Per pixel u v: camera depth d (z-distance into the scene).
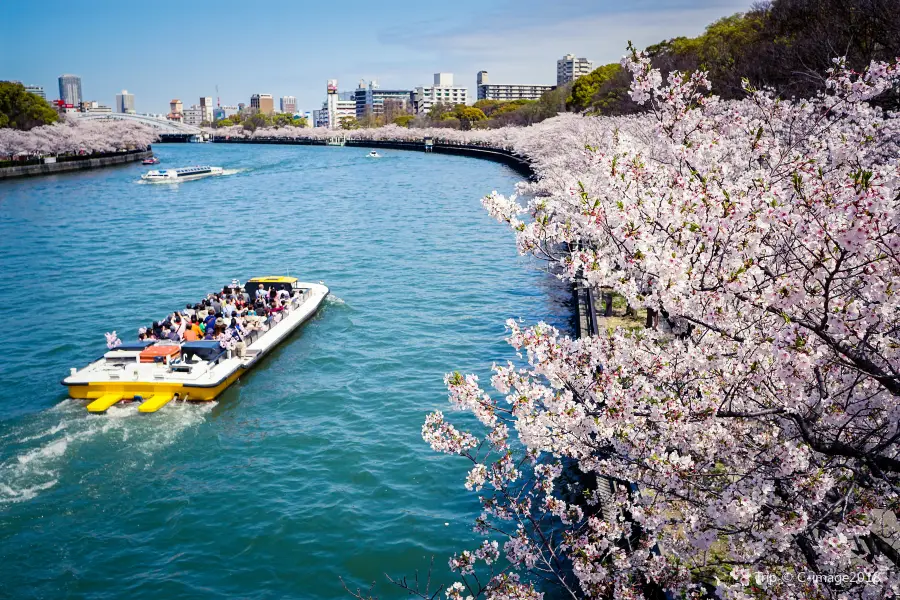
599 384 9.03
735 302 8.47
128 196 79.50
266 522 15.90
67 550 14.99
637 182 9.39
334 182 94.69
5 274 41.19
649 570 9.62
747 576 7.13
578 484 16.39
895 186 7.21
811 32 42.97
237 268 42.47
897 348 8.10
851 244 6.30
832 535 7.05
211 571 14.33
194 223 59.84
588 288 29.55
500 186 85.38
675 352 9.64
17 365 26.14
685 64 71.50
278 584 13.93
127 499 16.92
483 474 10.11
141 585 13.92
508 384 9.34
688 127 10.76
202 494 17.08
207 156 159.00
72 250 48.25
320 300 32.25
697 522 8.20
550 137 77.75
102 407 21.59
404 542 15.05
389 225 58.22
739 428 9.40
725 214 7.69
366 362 26.00
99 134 137.50
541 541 14.09
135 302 35.06
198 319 26.73
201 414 21.52
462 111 199.62
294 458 18.83
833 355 7.69
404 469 18.12
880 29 36.28
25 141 112.75
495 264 43.00
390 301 34.53
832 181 8.45
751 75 48.03
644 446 8.62
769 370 8.34
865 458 7.70
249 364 24.36
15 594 13.64
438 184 89.81
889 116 19.98
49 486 17.47
